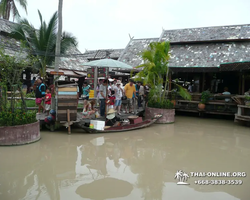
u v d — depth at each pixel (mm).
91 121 8086
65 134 7699
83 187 3957
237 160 5738
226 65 12000
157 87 11070
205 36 15578
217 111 12820
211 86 14961
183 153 6184
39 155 5559
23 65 6785
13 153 5633
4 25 17031
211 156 6004
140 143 7012
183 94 11250
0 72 6641
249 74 12273
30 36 15086
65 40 15141
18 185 3969
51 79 17672
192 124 11000
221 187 4168
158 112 10758
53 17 14570
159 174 4660
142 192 3861
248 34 14516
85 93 10562
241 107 11023
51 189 3850
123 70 16406
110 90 10359
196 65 13539
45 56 14312
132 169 4875
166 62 10938
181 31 17047
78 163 5117
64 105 7645
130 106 11234
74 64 21031
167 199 3664
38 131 6867
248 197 3814
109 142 6945
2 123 6133
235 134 8930
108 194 3738
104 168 4863
